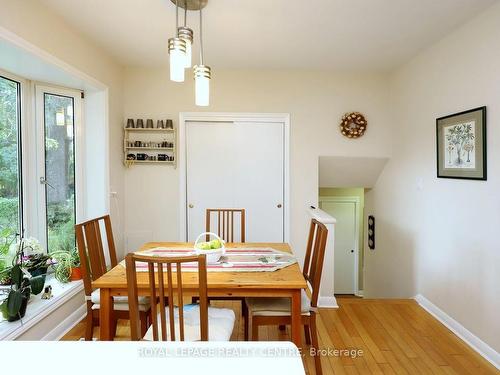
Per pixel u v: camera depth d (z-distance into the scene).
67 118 2.91
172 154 3.62
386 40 2.74
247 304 1.95
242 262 2.02
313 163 3.71
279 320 1.86
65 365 0.81
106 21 2.39
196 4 2.08
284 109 3.66
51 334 2.29
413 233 3.19
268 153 3.72
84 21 2.39
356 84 3.68
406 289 3.34
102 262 2.16
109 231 2.33
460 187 2.46
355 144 3.71
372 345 2.27
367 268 4.54
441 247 2.70
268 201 3.75
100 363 0.82
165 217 3.65
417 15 2.28
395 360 2.09
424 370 1.99
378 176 4.08
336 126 3.69
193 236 3.72
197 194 3.71
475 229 2.29
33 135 2.63
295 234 3.72
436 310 2.75
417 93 3.10
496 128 2.09
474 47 2.29
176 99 3.60
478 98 2.25
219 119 3.65
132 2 2.12
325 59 3.24
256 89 3.64
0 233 2.28
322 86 3.67
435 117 2.79
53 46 2.25
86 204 3.06
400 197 3.48
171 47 1.57
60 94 2.82
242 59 3.25
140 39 2.74
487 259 2.17
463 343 2.31
